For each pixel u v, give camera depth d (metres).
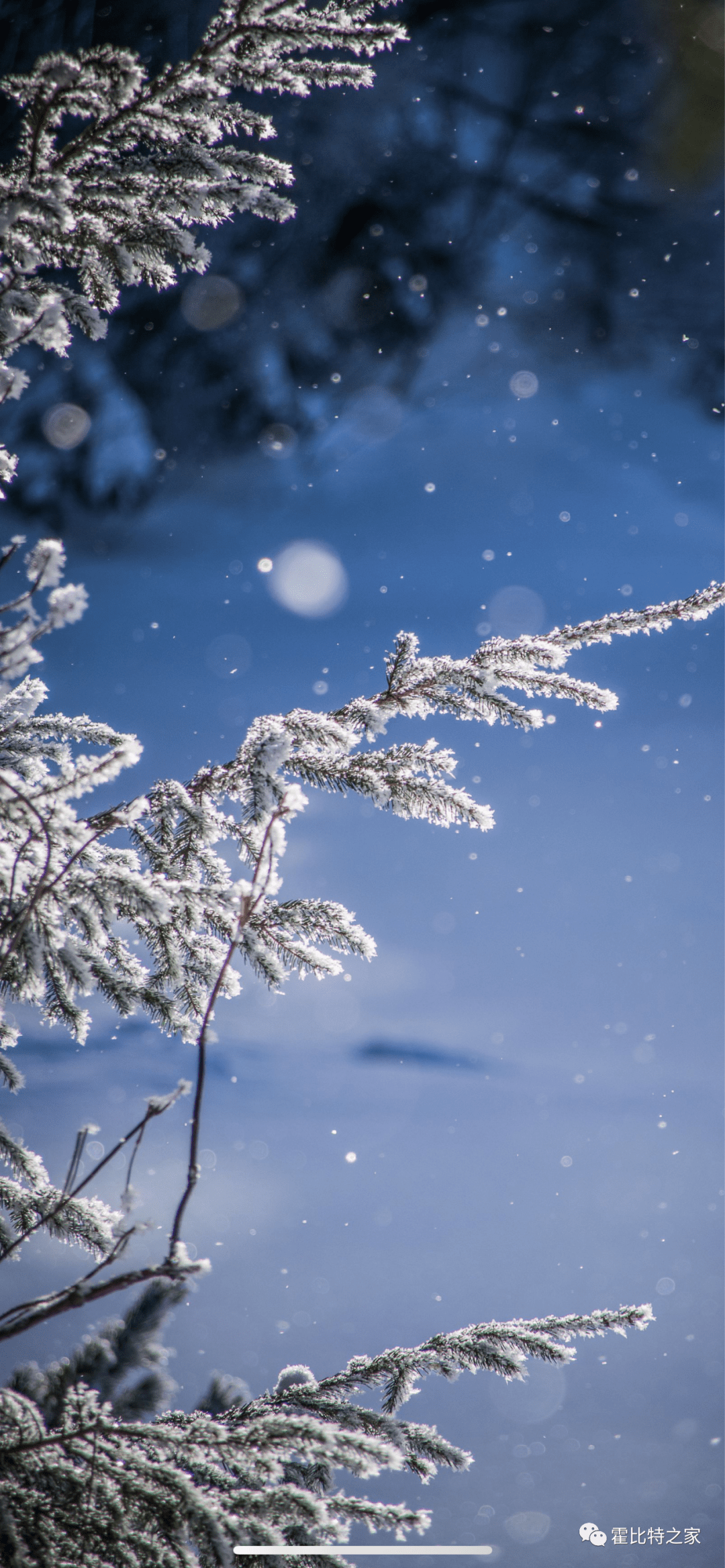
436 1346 1.73
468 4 17.39
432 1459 1.59
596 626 1.85
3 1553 1.16
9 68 8.74
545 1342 1.71
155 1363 1.32
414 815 1.75
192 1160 1.12
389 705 1.86
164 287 1.73
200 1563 1.24
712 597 1.80
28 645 1.16
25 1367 1.34
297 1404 1.60
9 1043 1.71
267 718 1.81
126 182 1.63
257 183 1.68
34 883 1.46
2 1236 1.59
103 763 1.40
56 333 1.53
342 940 1.77
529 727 1.80
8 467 1.66
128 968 1.81
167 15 9.37
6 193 1.49
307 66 1.63
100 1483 1.25
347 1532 1.31
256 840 1.76
